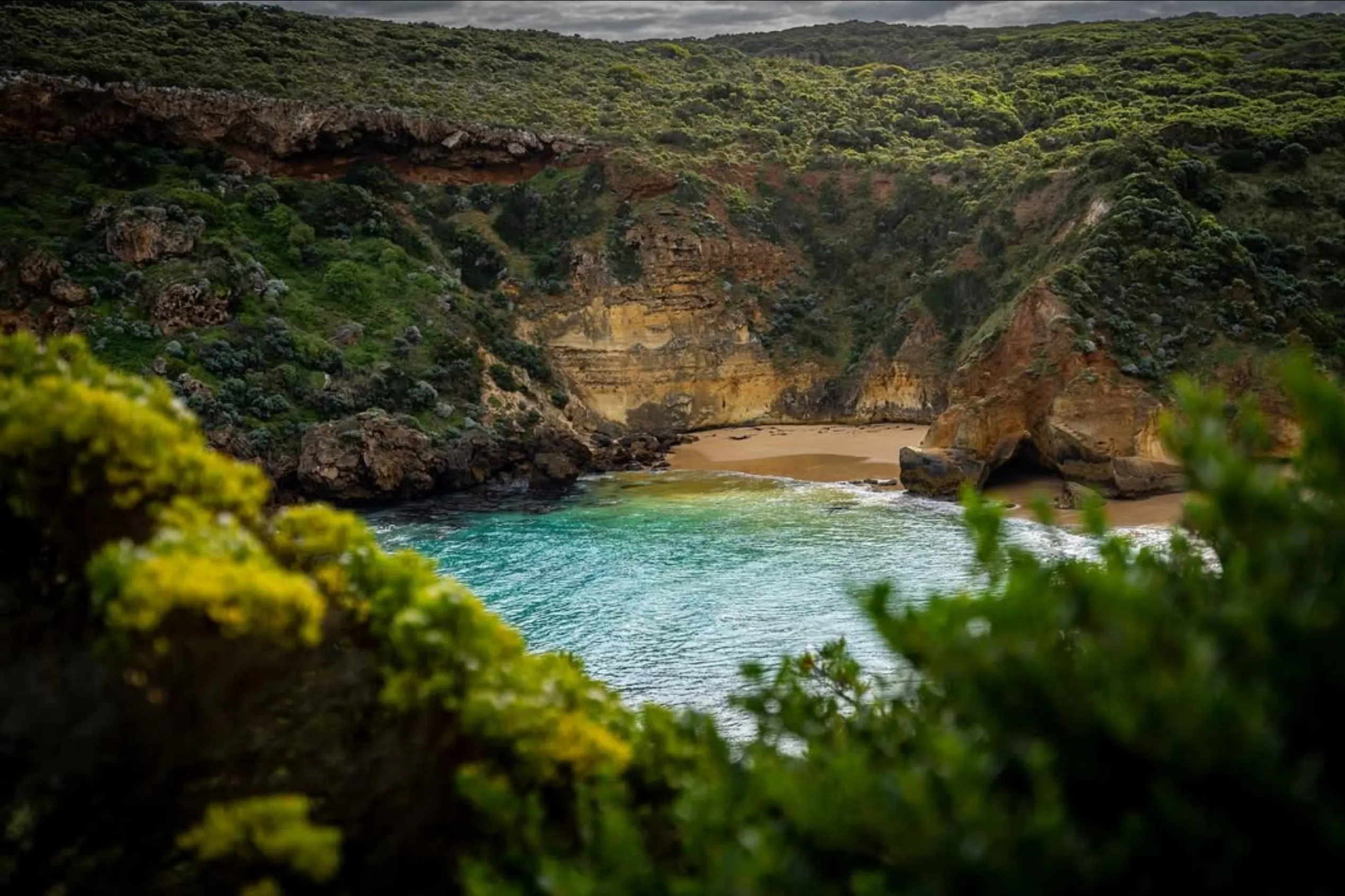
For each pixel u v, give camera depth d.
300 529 10.69
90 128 91.44
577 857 8.89
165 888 8.41
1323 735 6.70
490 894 7.70
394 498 73.88
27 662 9.16
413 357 83.94
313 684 9.43
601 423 94.44
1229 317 74.44
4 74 89.25
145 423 9.84
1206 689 6.30
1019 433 73.50
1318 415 7.45
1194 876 6.26
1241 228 81.31
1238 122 92.19
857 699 12.34
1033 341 75.25
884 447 88.31
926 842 6.49
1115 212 81.62
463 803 9.41
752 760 9.84
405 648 9.45
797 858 7.32
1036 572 8.25
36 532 10.23
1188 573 8.91
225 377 75.69
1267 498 7.37
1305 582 7.04
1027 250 91.50
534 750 9.20
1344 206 82.44
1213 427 7.74
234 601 8.13
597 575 56.31
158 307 77.56
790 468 83.50
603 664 43.25
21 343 10.99
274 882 8.34
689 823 8.21
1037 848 6.29
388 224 96.12
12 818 8.45
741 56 172.12
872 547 60.31
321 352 79.75
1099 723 6.79
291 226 91.06
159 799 8.65
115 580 8.23
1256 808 6.29
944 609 7.54
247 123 96.56
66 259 79.75
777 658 42.84
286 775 8.99
